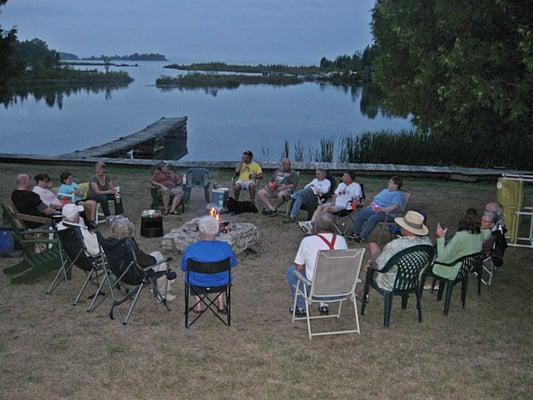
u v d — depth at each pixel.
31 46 94.75
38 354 5.68
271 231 10.46
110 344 5.92
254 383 5.22
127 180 15.09
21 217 8.24
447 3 8.16
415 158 20.16
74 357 5.63
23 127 35.78
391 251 6.29
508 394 5.12
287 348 5.92
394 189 9.86
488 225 7.44
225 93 65.12
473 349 5.98
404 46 9.77
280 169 12.06
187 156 26.45
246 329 6.37
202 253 6.16
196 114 43.62
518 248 9.71
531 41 7.44
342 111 45.91
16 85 73.25
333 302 6.85
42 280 7.75
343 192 10.53
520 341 6.19
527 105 8.20
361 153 20.58
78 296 6.95
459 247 6.74
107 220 10.63
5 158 17.81
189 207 12.04
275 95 62.38
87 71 87.75
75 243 6.81
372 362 5.66
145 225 9.81
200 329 6.33
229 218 11.31
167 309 6.82
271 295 7.43
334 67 112.12
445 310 6.86
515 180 9.74
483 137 9.62
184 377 5.30
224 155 26.50
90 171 16.69
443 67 8.66
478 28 8.41
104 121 39.53
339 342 6.09
